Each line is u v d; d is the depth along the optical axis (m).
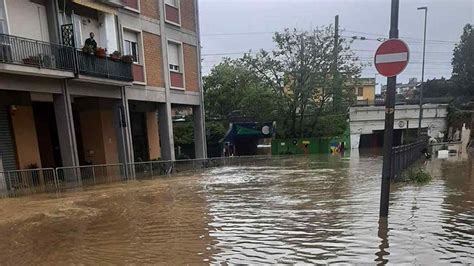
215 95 42.31
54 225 8.56
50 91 15.21
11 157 15.77
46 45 14.72
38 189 13.59
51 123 19.89
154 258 6.15
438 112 46.16
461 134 41.22
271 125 42.47
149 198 12.10
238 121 41.88
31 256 6.43
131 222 8.76
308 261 5.77
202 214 9.51
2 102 15.36
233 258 6.05
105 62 17.33
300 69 40.56
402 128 45.00
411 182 13.64
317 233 7.29
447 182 13.73
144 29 21.19
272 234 7.38
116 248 6.75
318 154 38.88
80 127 21.20
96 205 10.89
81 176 15.32
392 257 5.78
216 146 40.69
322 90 41.34
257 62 41.81
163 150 23.14
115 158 21.94
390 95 7.65
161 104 22.95
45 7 15.87
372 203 9.87
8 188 12.70
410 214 8.47
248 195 12.32
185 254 6.32
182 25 24.84
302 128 42.56
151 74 21.67
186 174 20.53
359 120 43.66
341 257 5.88
